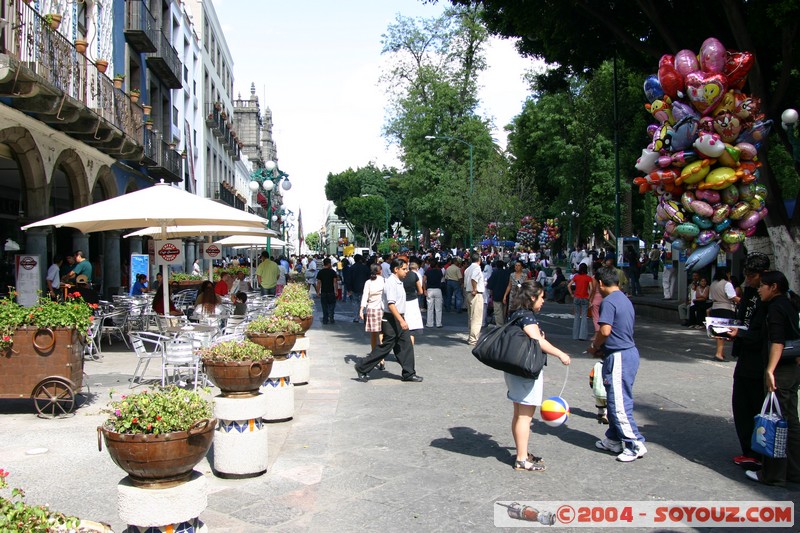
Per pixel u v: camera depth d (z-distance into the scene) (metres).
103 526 3.27
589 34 16.75
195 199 11.30
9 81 11.00
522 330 5.95
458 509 5.07
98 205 10.91
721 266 18.72
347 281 22.08
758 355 5.98
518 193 49.22
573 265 34.19
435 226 56.94
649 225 49.44
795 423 5.68
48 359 7.84
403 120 48.81
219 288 18.31
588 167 46.12
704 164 10.40
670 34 14.84
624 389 6.33
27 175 14.23
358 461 6.26
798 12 12.20
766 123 10.48
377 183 110.38
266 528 4.68
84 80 14.77
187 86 32.88
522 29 16.45
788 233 14.58
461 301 24.09
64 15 15.49
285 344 7.81
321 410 8.39
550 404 6.03
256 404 5.81
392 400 9.03
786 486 5.63
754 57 13.70
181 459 3.90
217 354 5.83
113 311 14.16
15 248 18.97
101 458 6.29
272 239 27.45
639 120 35.50
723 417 8.08
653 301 21.94
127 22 20.73
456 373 11.21
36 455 6.38
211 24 41.50
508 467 6.10
